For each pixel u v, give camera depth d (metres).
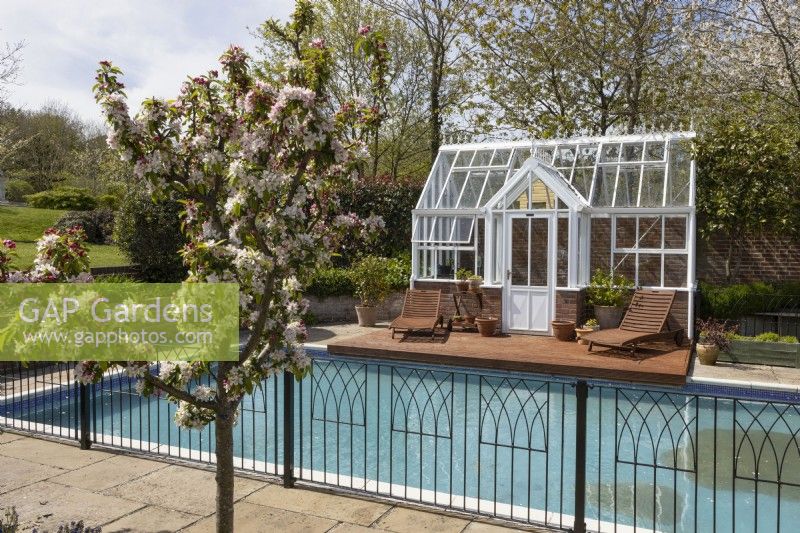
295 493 5.77
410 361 12.03
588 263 14.35
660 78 18.89
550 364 10.80
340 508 5.43
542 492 6.70
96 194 38.28
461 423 9.11
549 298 13.86
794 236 14.05
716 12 14.43
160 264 16.88
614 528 4.89
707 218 14.50
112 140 3.73
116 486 5.93
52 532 4.86
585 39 19.17
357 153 4.30
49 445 7.16
